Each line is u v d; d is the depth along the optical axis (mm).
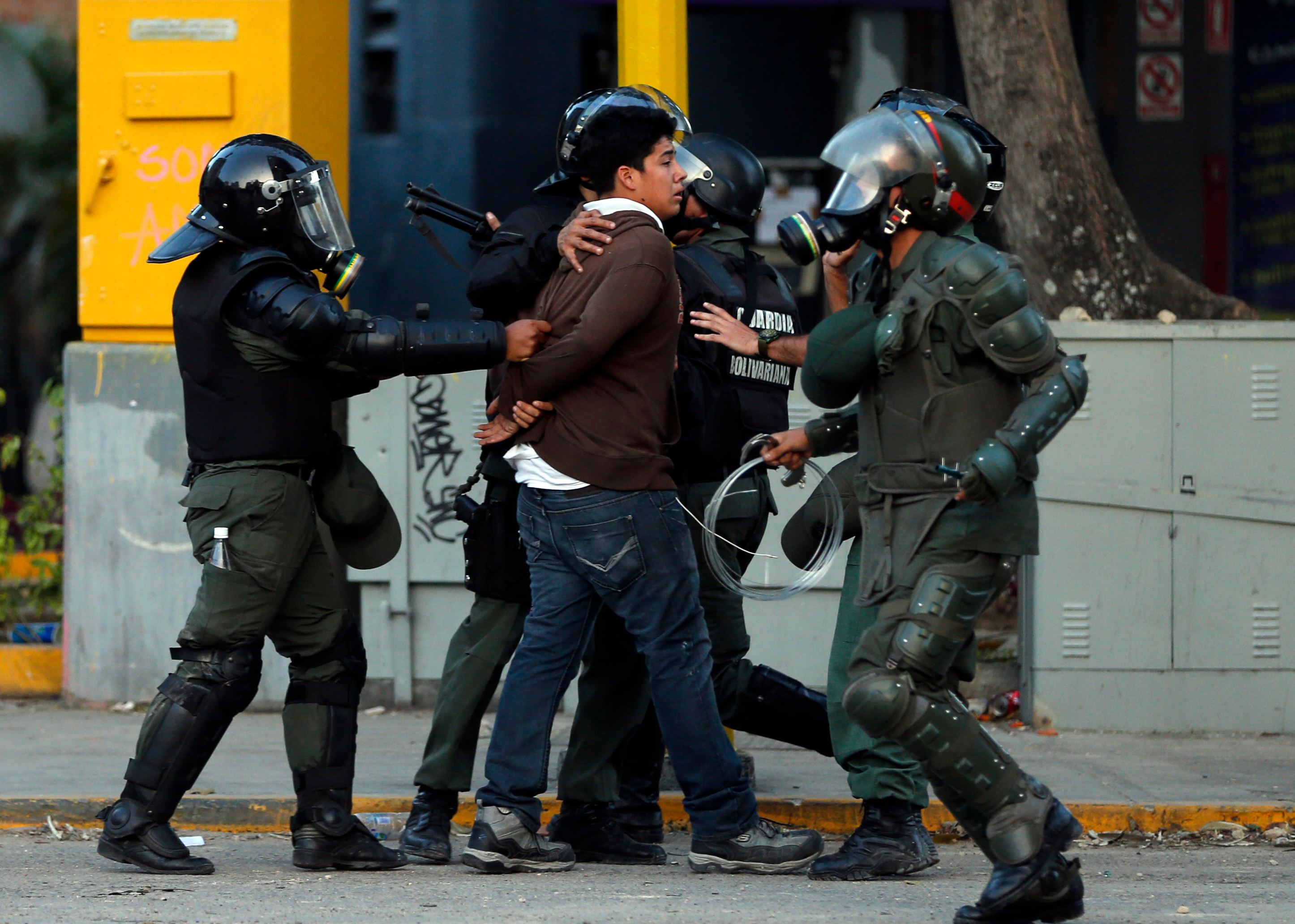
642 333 16453
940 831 20094
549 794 21078
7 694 28344
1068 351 25062
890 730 14125
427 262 38094
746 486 18594
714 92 38719
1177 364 25016
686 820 20719
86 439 27000
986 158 15430
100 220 26797
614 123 16641
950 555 14391
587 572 16516
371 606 26984
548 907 15625
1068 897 14211
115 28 26500
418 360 16297
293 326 16109
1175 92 39781
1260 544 25156
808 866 17516
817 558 17906
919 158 14656
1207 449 25078
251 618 16766
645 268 16234
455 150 37875
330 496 17328
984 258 14289
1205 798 20922
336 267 17141
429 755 17781
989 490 13727
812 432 16734
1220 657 25281
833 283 18359
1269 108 39781
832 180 38844
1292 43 39500
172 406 26797
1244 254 39875
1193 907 16031
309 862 17406
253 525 16641
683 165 18516
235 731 25656
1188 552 25203
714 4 37438
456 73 37781
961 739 14039
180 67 26422
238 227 16797
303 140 26875
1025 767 22781
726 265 18562
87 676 27250
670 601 16531
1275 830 20391
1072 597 25344
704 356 18188
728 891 16453
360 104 38375
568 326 16422
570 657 17031
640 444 16453
